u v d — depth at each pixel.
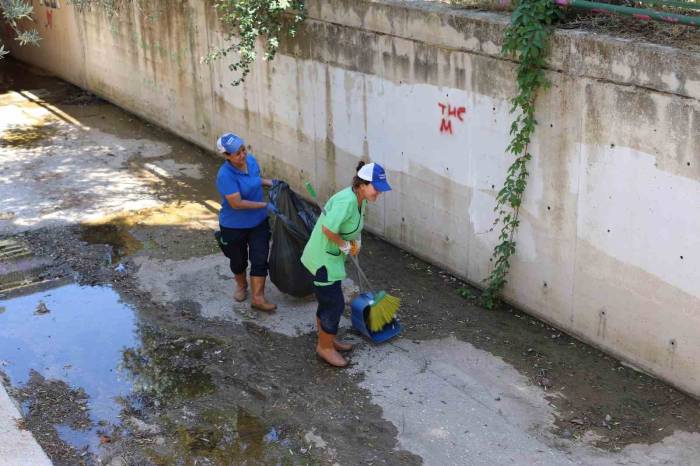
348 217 6.11
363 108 8.61
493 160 7.18
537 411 5.95
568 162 6.48
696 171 5.56
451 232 7.88
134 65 13.27
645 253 6.05
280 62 9.75
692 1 6.58
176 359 6.74
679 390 6.09
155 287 7.94
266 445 5.67
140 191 10.41
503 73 6.85
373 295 6.83
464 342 6.87
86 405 6.16
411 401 6.10
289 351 6.81
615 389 6.16
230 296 7.73
